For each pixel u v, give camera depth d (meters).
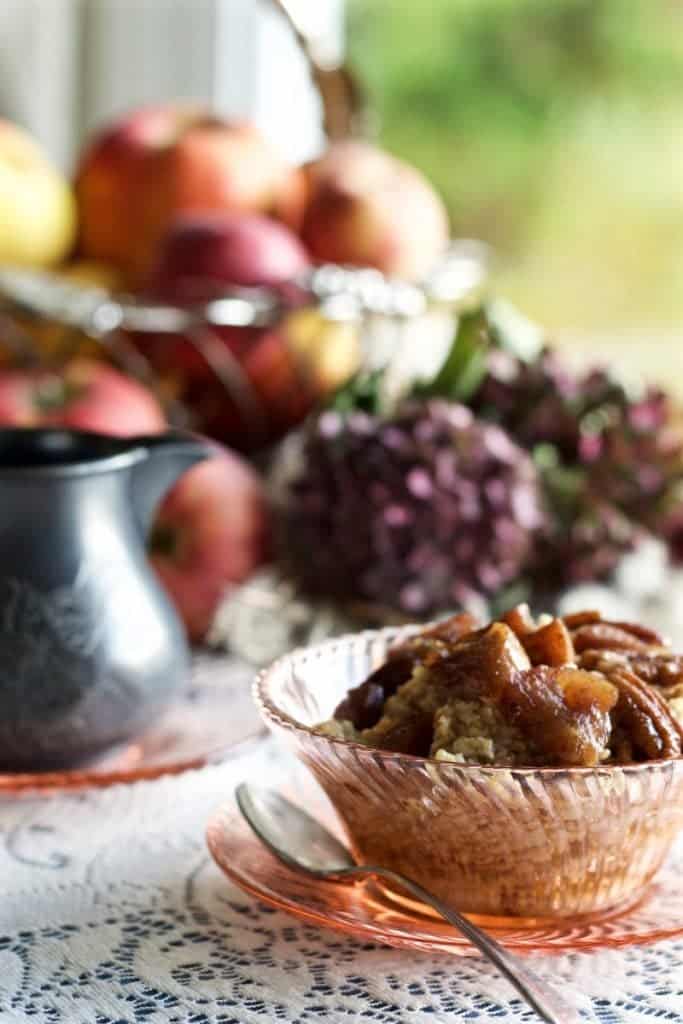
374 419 1.08
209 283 1.16
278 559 1.11
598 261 1.77
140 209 1.25
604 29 1.75
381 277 1.19
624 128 1.76
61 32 1.83
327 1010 0.73
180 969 0.75
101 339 1.18
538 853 0.75
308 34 1.30
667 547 1.15
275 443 1.22
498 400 1.13
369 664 0.85
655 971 0.76
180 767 0.87
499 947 0.72
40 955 0.76
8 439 0.93
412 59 1.78
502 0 1.77
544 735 0.76
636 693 0.77
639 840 0.76
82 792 0.88
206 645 1.08
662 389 1.13
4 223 1.22
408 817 0.76
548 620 0.83
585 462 1.12
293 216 1.26
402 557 1.06
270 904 0.76
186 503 1.07
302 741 0.77
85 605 0.89
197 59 1.80
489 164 1.78
